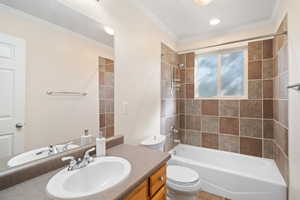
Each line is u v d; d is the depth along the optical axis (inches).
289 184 55.9
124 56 61.5
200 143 105.1
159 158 41.1
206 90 106.5
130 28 64.2
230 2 68.1
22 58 32.6
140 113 72.0
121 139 56.9
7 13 30.1
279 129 70.7
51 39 37.9
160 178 39.4
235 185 66.9
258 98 86.7
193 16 80.0
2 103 29.9
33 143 35.1
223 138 97.4
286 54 60.3
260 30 85.5
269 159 83.4
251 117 88.8
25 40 33.0
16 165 31.5
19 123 32.6
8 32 30.3
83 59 46.0
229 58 98.6
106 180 37.5
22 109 33.0
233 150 94.3
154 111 83.5
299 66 46.9
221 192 70.2
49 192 25.6
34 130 35.2
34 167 32.1
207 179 73.6
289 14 54.9
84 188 34.1
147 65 76.7
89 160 37.9
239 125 92.4
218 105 99.0
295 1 49.3
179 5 70.4
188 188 55.2
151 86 80.6
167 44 96.7
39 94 36.0
